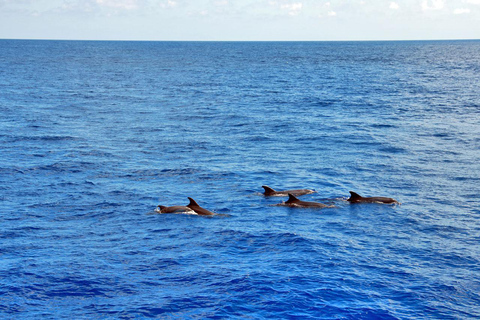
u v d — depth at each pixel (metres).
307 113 54.44
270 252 18.08
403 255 17.78
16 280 15.65
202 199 24.83
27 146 36.44
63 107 57.81
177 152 35.38
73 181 27.75
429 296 14.75
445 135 41.09
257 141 39.34
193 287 15.33
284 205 23.73
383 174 29.34
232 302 14.40
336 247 18.47
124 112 54.91
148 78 101.81
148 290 15.16
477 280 15.82
